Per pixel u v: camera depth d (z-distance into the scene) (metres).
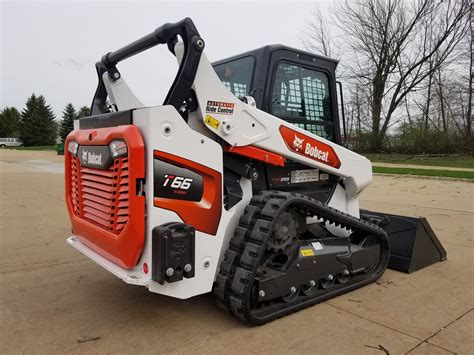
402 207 8.14
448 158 23.42
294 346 2.71
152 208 2.62
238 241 3.02
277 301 3.24
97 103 3.93
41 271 4.25
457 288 3.83
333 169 3.83
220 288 2.95
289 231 3.20
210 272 2.95
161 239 2.56
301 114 3.76
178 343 2.74
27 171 16.34
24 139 67.06
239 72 3.69
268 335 2.86
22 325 3.03
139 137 2.60
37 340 2.80
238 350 2.65
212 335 2.86
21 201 8.69
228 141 3.03
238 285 2.86
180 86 2.74
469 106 25.53
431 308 3.35
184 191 2.78
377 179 13.85
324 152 3.73
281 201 3.08
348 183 4.11
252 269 2.86
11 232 5.93
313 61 3.81
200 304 3.40
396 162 22.14
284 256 3.28
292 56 3.63
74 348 2.69
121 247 2.71
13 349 2.67
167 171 2.68
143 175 2.59
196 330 2.94
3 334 2.88
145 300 3.50
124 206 2.69
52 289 3.75
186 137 2.74
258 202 3.17
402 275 4.21
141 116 2.64
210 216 2.91
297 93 3.73
